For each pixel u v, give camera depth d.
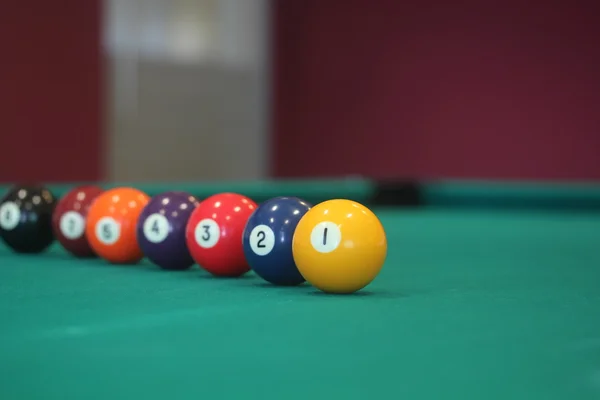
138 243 0.85
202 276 0.81
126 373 0.50
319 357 0.54
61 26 2.37
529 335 0.59
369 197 2.12
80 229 0.91
